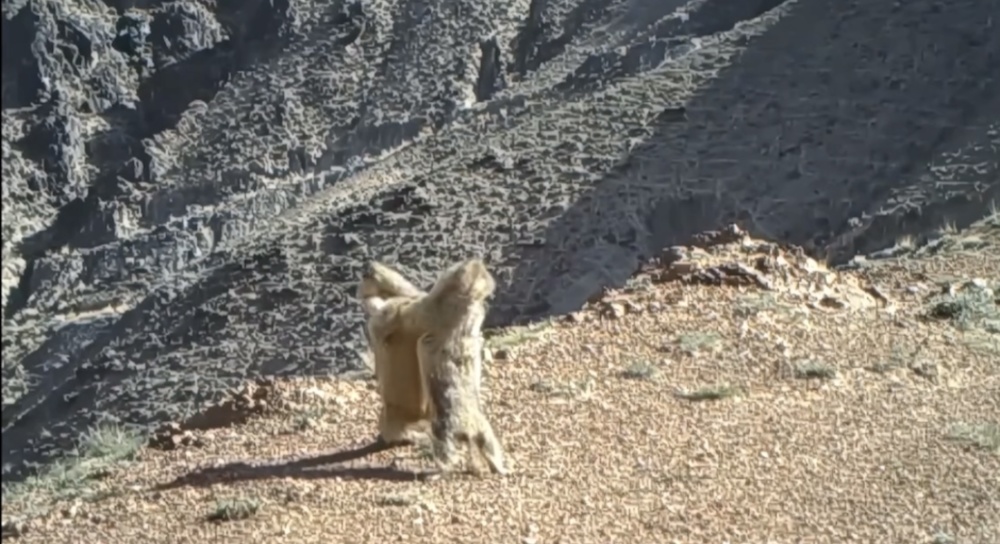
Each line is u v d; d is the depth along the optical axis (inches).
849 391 511.5
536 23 6082.7
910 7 3523.6
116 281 4963.1
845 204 2829.7
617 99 3639.3
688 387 516.1
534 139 3558.1
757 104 3358.8
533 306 2810.0
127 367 2994.6
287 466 451.5
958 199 2252.7
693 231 2972.4
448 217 3250.5
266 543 384.8
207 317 3125.0
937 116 3034.0
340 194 3959.2
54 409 2918.3
